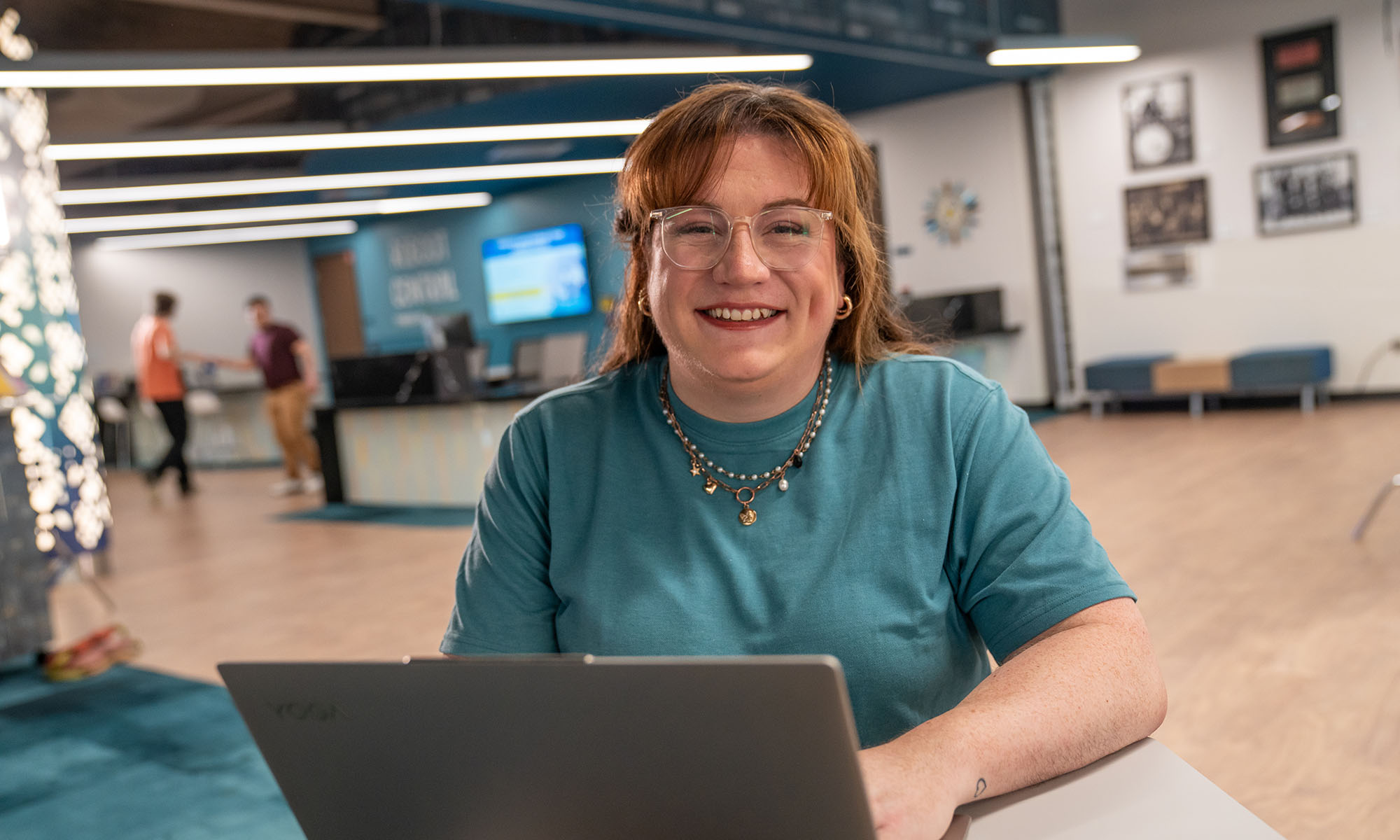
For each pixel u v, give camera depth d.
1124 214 8.87
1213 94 8.38
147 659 4.17
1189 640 3.18
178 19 5.23
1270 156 8.20
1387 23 7.64
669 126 1.01
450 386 7.61
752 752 0.61
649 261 1.05
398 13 5.66
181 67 4.58
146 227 10.79
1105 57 7.29
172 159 7.96
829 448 1.05
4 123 5.11
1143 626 0.96
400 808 0.72
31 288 5.24
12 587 3.95
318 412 8.24
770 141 0.99
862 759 0.78
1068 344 9.23
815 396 1.07
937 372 1.08
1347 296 8.01
